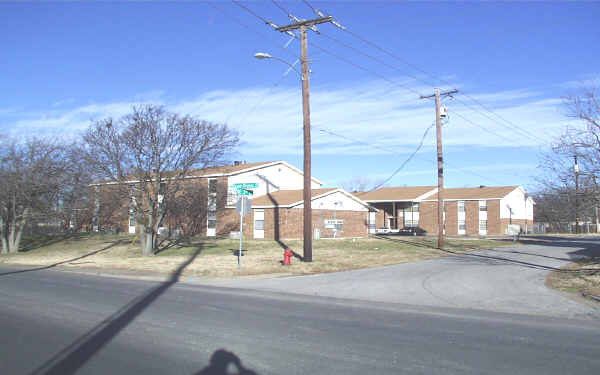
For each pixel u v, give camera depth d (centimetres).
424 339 770
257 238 3850
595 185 1569
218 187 3250
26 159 2819
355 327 862
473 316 989
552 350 705
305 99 2009
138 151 2412
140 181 2448
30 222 3050
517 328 867
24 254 2812
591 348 719
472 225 5812
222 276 1677
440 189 2902
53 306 1062
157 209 2575
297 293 1301
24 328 839
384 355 670
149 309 1030
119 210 2675
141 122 2409
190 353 678
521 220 6231
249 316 959
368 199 6344
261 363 630
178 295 1246
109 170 2378
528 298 1210
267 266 1933
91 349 700
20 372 595
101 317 938
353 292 1319
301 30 1983
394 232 5894
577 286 1380
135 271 1823
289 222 3747
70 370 602
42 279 1616
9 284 1464
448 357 661
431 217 6125
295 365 622
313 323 895
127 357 659
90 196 2875
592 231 5672
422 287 1404
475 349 707
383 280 1552
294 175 4700
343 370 601
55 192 2928
